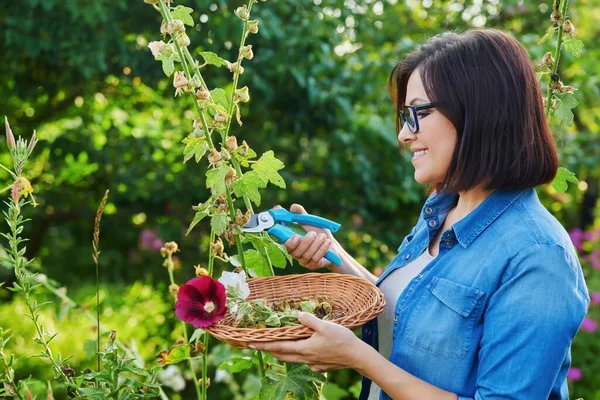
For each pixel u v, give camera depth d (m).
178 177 4.32
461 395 1.36
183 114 4.60
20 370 4.38
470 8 4.79
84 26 3.65
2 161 4.72
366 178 4.10
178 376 2.83
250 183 1.57
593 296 4.80
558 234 1.33
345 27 4.23
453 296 1.37
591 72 4.80
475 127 1.37
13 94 4.24
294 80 3.95
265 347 1.34
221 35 3.69
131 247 4.95
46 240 5.08
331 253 1.73
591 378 4.55
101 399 1.59
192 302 1.40
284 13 3.95
